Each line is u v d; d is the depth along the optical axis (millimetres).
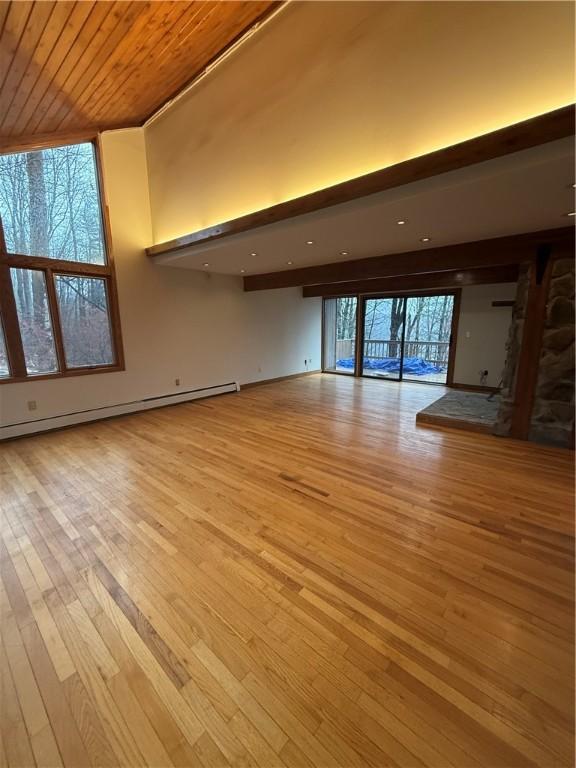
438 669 1378
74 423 4547
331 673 1366
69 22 2508
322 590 1779
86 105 3797
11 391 4039
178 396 5727
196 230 4461
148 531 2287
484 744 1134
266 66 3309
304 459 3402
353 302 8227
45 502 2670
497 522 2340
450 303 7109
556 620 1596
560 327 3498
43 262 4152
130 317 5035
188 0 2686
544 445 3711
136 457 3510
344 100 2844
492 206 2699
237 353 6695
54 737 1176
